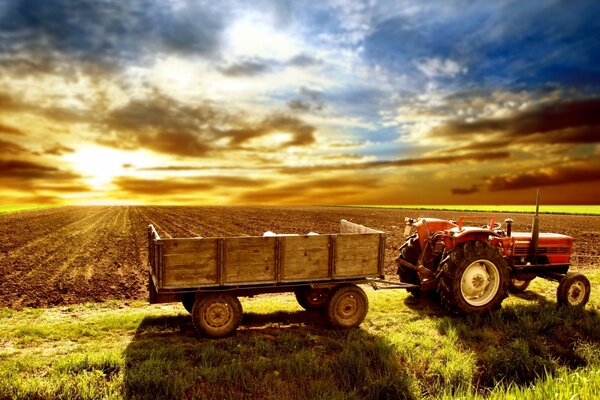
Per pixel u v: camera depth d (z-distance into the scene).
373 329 7.55
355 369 5.96
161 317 7.92
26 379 5.37
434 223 9.18
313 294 8.49
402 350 6.50
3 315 8.35
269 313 8.34
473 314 8.01
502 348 6.84
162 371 5.62
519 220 35.25
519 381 6.15
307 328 7.52
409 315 8.30
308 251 7.24
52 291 10.48
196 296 6.86
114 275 12.50
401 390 5.59
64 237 22.34
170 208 69.94
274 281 7.10
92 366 5.69
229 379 5.52
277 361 5.95
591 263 14.55
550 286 10.73
